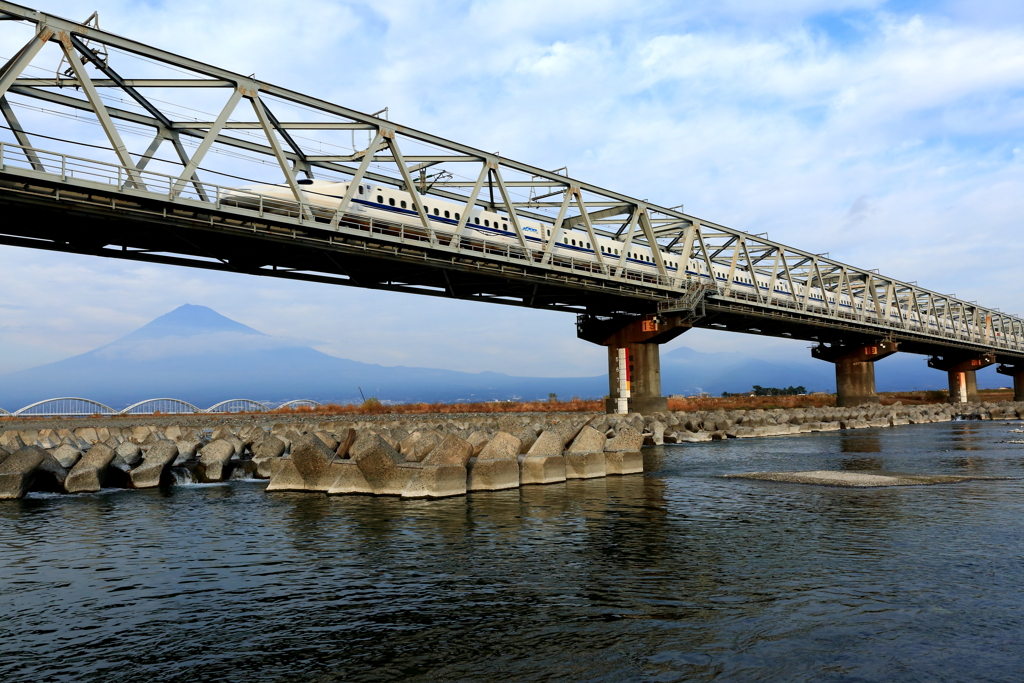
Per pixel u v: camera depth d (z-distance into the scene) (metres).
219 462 21.77
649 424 43.53
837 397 98.62
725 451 32.25
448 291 49.44
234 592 9.19
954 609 8.06
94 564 10.78
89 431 31.77
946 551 10.89
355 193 38.72
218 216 32.28
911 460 26.88
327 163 44.25
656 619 7.85
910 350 112.12
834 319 80.94
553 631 7.52
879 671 6.36
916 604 8.26
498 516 14.48
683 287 63.25
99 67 30.59
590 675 6.34
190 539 12.57
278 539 12.45
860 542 11.60
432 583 9.47
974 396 122.12
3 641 7.46
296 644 7.28
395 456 18.09
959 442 37.16
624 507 15.59
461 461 17.83
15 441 24.58
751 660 6.64
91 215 28.94
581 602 8.52
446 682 6.25
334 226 35.41
